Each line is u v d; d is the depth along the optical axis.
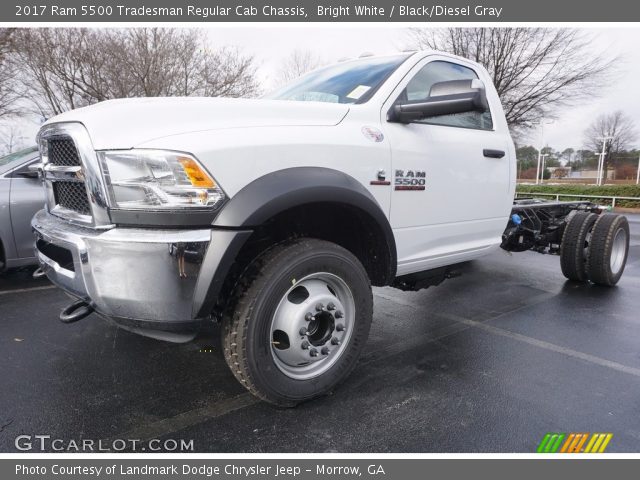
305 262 2.36
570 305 4.53
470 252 3.74
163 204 2.08
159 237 2.05
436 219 3.31
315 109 2.68
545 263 6.64
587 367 3.09
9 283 5.02
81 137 2.18
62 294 4.60
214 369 3.02
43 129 2.53
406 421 2.42
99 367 3.03
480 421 2.43
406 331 3.79
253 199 2.16
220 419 2.44
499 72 17.14
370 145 2.77
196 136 2.16
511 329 3.83
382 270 2.95
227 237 2.11
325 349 2.52
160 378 2.89
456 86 2.71
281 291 2.30
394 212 2.97
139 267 2.07
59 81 14.05
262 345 2.28
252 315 2.24
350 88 3.20
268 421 2.42
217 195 2.12
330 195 2.40
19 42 13.08
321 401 2.62
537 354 3.31
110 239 2.08
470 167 3.53
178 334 2.24
